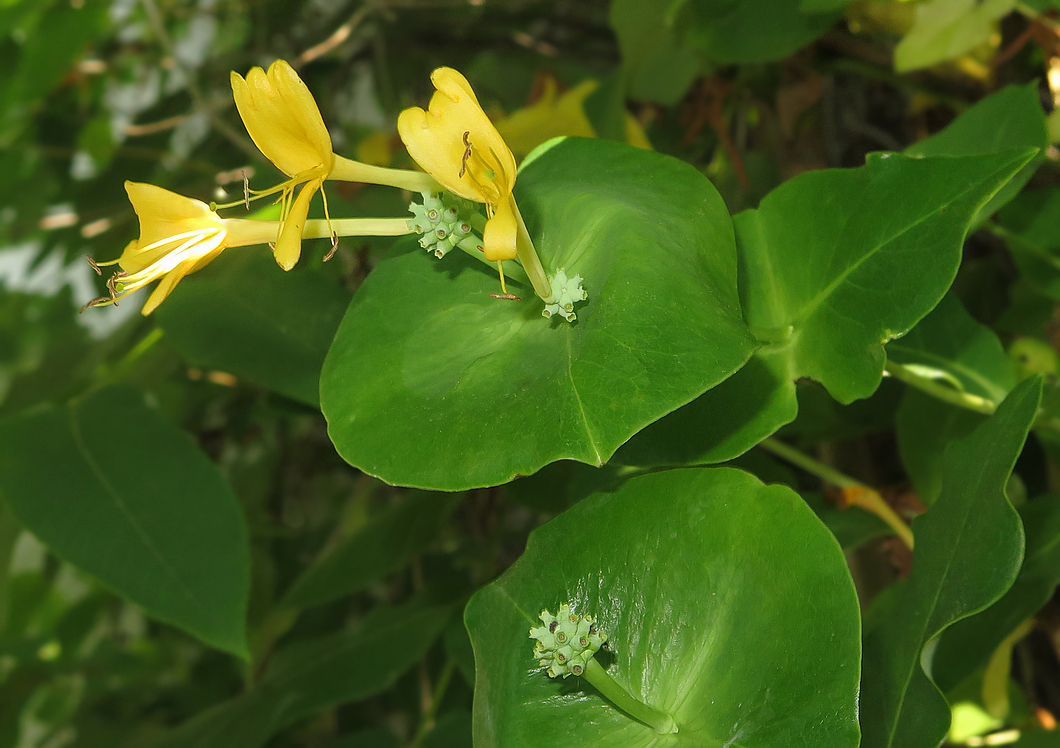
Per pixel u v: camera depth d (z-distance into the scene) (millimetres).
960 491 420
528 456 372
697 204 409
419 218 397
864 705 425
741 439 418
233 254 556
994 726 529
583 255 404
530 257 388
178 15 1063
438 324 413
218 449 950
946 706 399
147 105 1119
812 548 393
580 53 959
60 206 1049
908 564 521
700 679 398
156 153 926
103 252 929
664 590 405
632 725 401
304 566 867
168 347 667
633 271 388
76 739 1040
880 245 417
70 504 510
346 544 575
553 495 570
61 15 976
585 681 406
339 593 586
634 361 375
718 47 561
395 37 983
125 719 1076
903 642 417
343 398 404
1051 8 541
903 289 412
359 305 421
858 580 560
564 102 643
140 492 512
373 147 719
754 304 439
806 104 622
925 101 611
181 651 1182
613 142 430
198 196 840
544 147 432
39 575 1148
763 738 384
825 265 427
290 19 1029
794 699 384
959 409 506
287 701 624
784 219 437
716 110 656
